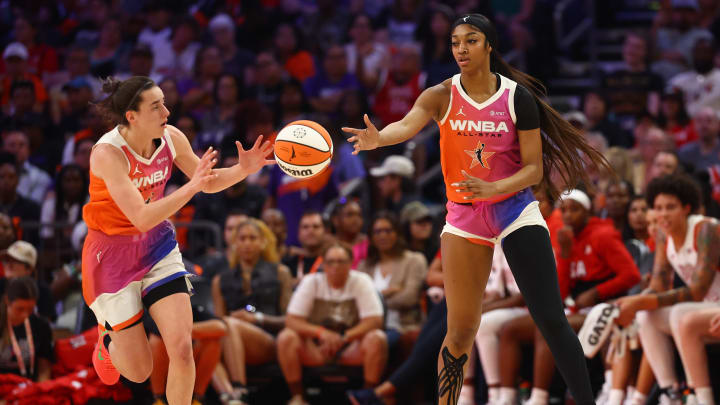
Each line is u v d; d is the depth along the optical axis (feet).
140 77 27.48
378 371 44.29
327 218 53.16
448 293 27.02
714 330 36.63
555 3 88.53
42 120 72.59
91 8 90.07
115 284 28.17
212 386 44.60
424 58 73.97
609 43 86.12
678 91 65.21
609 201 47.78
